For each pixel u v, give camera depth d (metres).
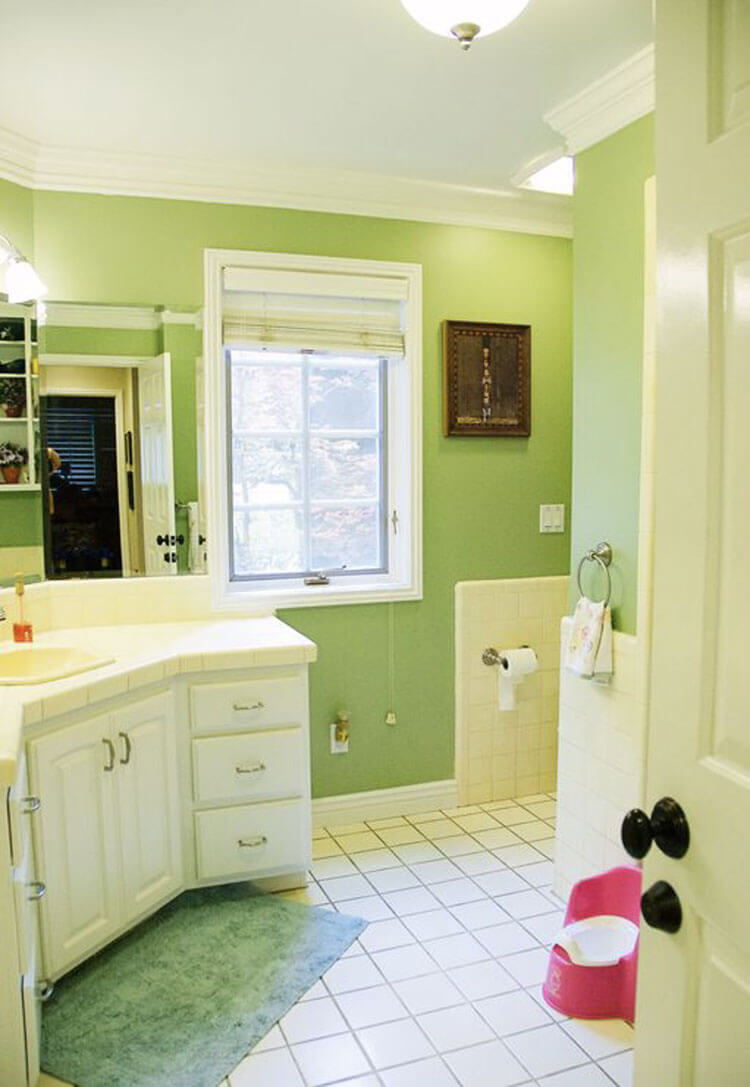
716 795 0.93
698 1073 0.99
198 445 2.95
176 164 2.76
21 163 2.62
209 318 2.90
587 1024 2.02
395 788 3.27
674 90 0.96
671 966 1.03
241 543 3.14
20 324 2.70
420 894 2.64
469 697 3.34
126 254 2.80
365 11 1.87
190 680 2.45
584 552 2.49
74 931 2.06
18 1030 1.63
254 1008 2.07
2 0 1.81
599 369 2.41
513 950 2.33
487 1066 1.87
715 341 0.91
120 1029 1.99
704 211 0.92
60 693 1.99
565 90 2.29
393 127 2.53
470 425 3.23
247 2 1.83
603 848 2.41
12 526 2.73
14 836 1.62
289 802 2.57
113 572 2.89
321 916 2.51
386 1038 1.97
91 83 2.22
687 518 0.97
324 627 3.13
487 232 3.23
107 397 2.84
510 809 3.34
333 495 3.24
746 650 0.89
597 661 2.33
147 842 2.32
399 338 3.16
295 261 2.96
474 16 1.73
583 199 2.45
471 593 3.31
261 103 2.35
